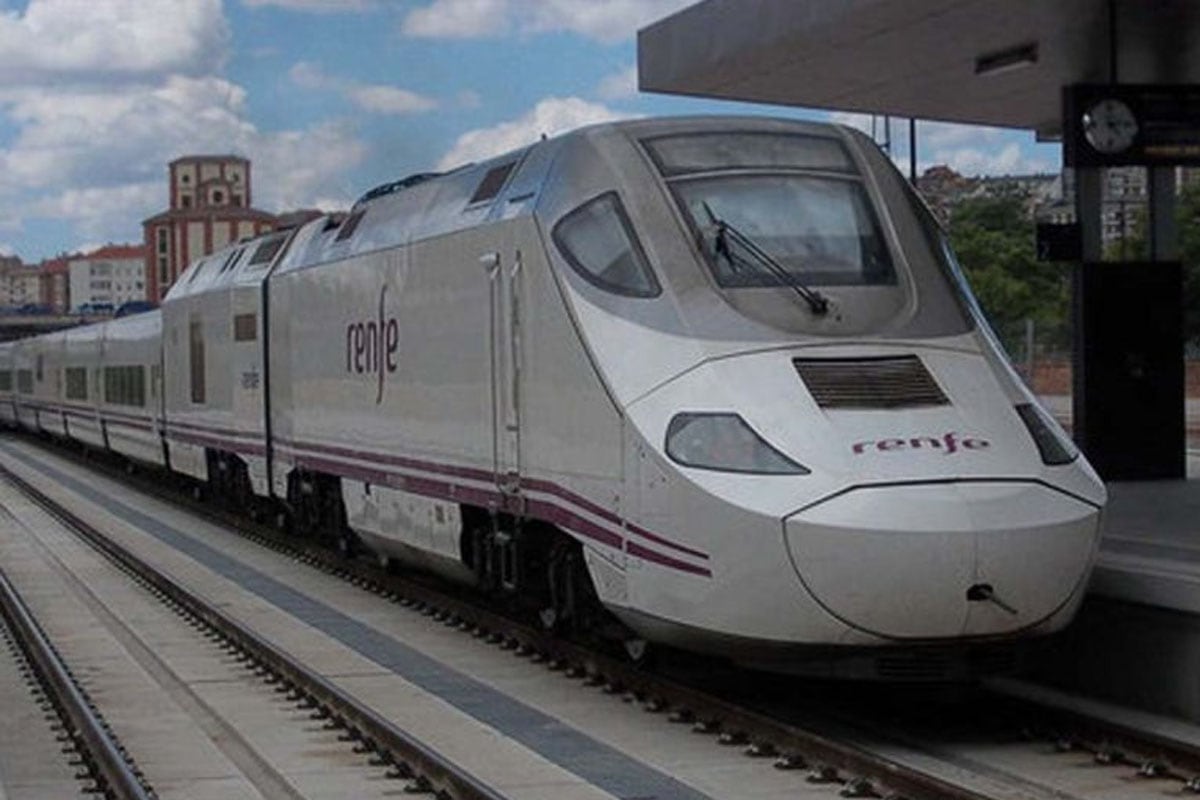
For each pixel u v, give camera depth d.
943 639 10.02
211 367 26.61
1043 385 37.84
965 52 18.06
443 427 14.90
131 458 38.88
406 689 12.88
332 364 18.80
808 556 9.85
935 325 11.34
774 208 11.80
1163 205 19.20
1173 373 19.02
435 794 9.58
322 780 10.01
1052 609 10.20
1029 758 10.16
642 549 10.91
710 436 10.45
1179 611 10.62
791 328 11.05
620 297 11.62
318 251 19.81
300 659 14.39
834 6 16.19
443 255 14.83
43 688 13.59
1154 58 18.73
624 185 11.99
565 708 11.98
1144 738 9.88
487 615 15.68
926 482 9.97
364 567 20.14
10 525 29.16
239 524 26.56
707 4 18.55
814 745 9.93
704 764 10.08
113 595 19.45
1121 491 17.84
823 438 10.18
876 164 12.44
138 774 10.01
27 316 104.81
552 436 12.32
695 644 10.77
